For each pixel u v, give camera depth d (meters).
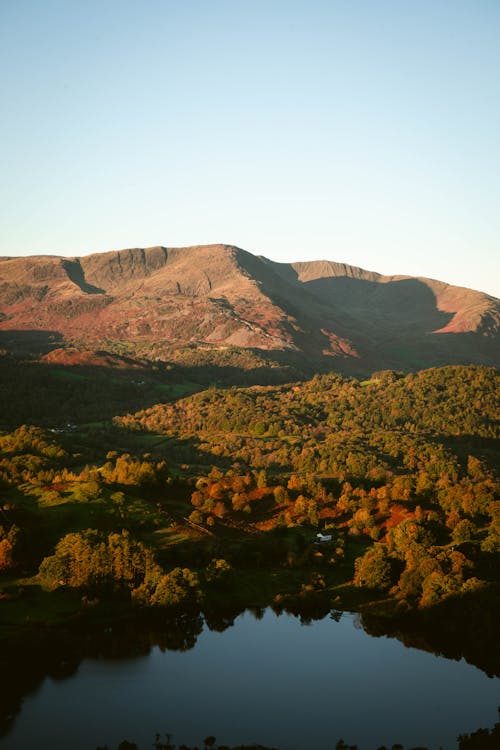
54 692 86.88
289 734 79.62
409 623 106.38
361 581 119.06
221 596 113.38
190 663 94.88
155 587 108.81
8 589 108.62
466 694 88.88
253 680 91.12
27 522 127.62
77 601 107.25
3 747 75.69
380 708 85.25
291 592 117.44
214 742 77.56
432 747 77.69
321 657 97.50
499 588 104.81
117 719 81.50
